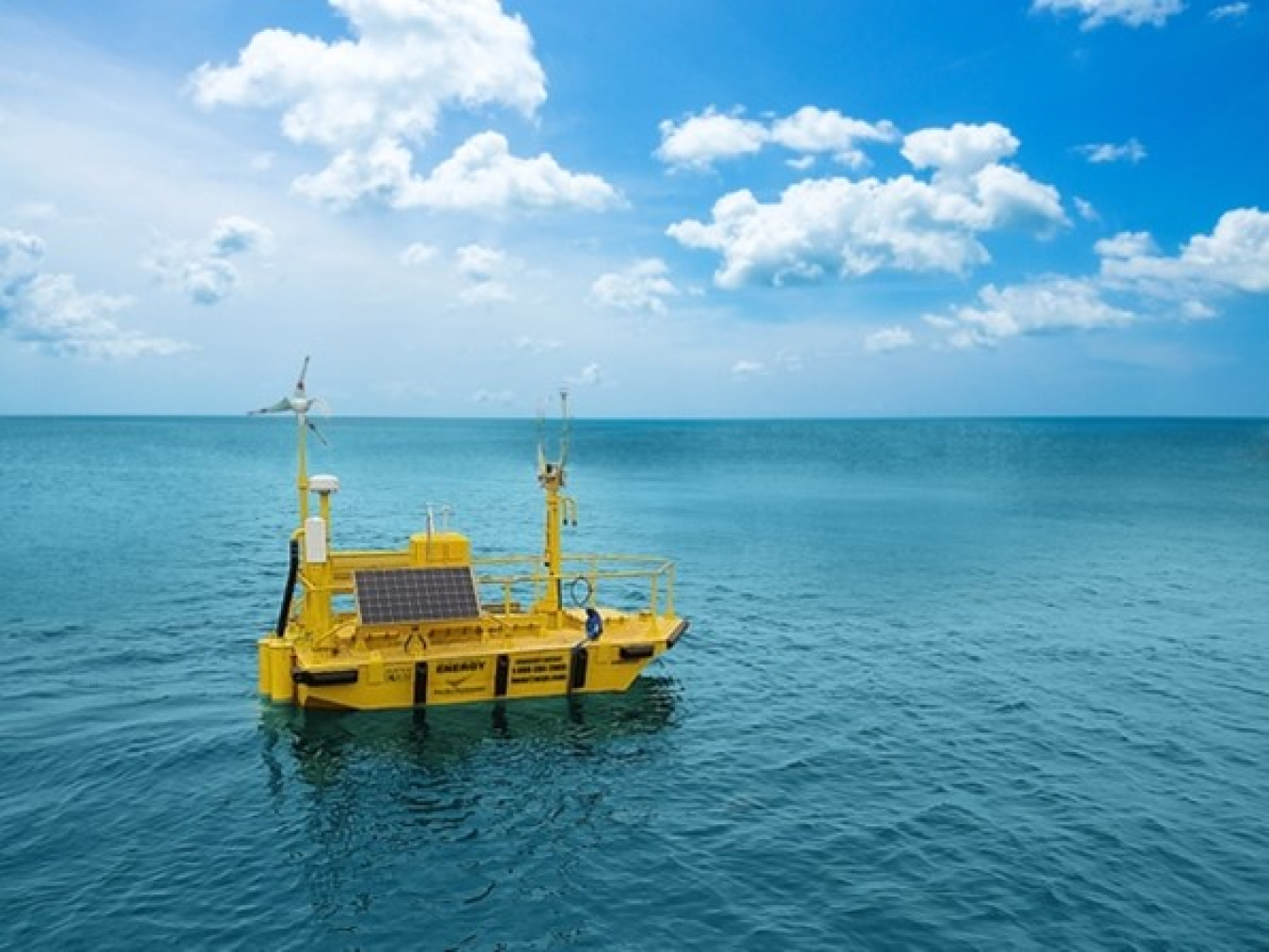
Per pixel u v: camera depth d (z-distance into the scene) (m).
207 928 13.06
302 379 21.97
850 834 16.25
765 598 36.31
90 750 19.17
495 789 17.86
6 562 41.00
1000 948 12.88
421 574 22.22
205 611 31.62
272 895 13.98
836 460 137.25
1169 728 21.91
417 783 18.05
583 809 17.12
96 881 14.21
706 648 28.55
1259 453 160.62
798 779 18.64
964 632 31.02
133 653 26.31
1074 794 18.08
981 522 61.69
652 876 14.77
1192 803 17.78
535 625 23.30
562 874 14.80
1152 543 52.00
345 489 81.94
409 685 21.25
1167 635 30.91
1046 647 29.31
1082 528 58.34
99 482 85.00
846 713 22.69
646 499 76.62
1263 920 13.70
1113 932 13.30
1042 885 14.57
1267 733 21.67
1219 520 63.28
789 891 14.34
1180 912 13.89
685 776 18.69
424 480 93.75
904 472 112.25
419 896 14.08
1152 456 151.38
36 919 13.12
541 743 20.16
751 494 81.38
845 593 37.47
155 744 19.53
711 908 13.86
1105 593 37.97
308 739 19.92
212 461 121.31
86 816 16.33
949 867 15.10
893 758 19.80
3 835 15.54
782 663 27.00
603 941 12.99
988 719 22.41
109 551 44.34
